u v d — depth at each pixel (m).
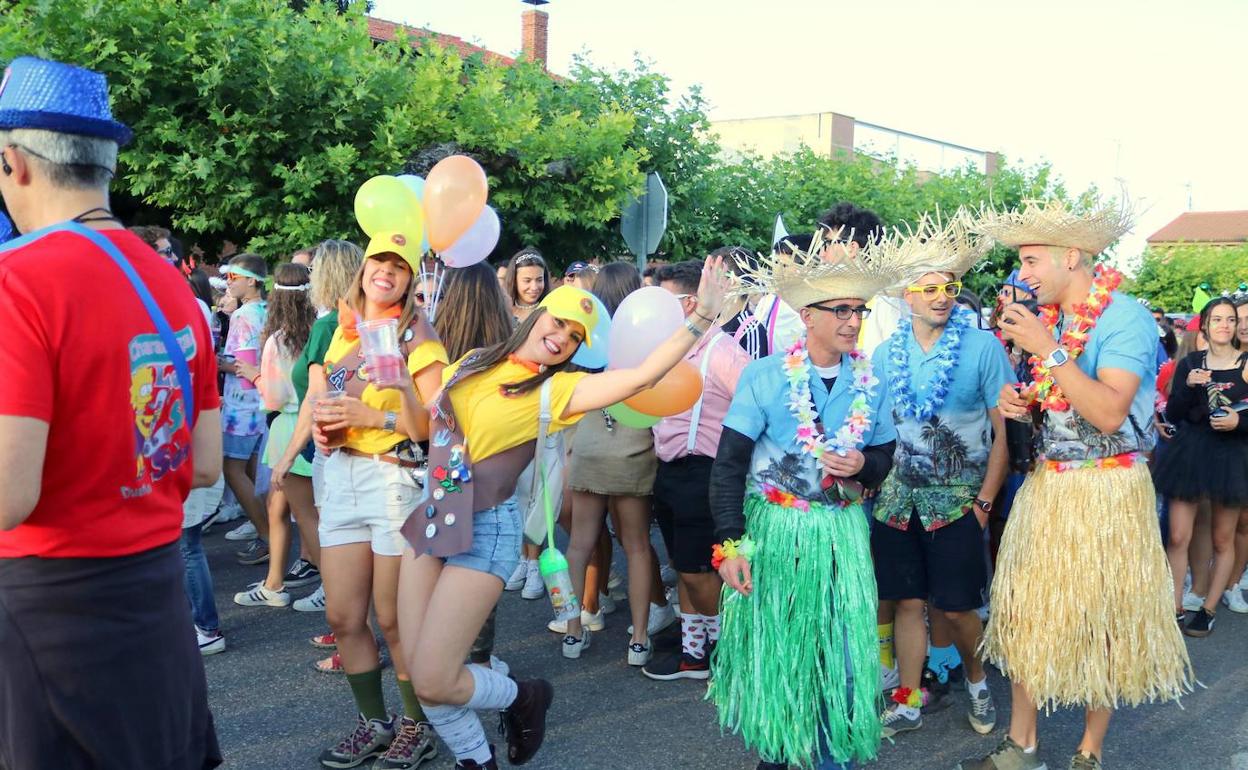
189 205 8.59
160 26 8.09
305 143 8.73
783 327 4.69
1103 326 3.44
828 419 3.31
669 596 5.85
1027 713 3.67
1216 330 5.70
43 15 7.65
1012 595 3.60
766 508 3.35
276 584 5.63
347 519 3.55
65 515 2.01
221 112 8.21
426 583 3.24
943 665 4.43
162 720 2.19
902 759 3.92
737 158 19.86
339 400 3.41
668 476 4.48
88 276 2.01
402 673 3.70
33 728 2.03
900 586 4.00
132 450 2.10
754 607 3.32
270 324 5.09
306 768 3.75
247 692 4.44
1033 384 3.62
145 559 2.14
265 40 8.30
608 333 3.69
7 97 2.08
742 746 4.02
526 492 4.99
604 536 5.50
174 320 2.24
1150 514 3.52
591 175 10.05
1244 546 6.11
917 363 3.96
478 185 3.71
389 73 8.98
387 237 3.34
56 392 1.96
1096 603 3.44
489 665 4.15
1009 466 3.90
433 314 3.91
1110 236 3.46
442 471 3.12
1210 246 41.50
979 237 3.81
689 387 3.57
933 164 24.95
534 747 3.45
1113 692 3.48
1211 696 4.70
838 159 15.95
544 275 5.85
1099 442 3.49
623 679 4.73
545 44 21.38
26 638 2.00
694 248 12.62
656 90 11.88
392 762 3.72
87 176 2.14
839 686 3.25
